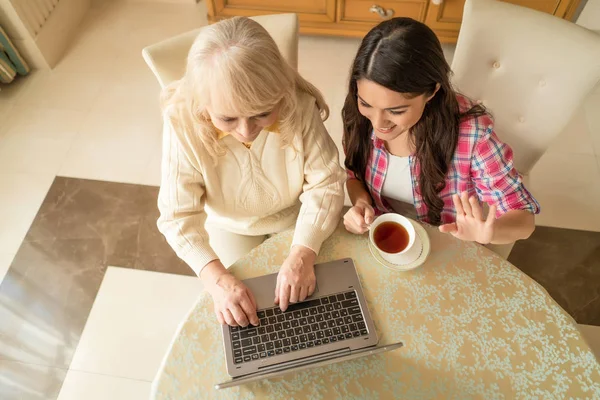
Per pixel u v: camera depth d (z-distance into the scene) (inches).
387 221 45.6
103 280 75.1
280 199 51.4
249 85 34.3
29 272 75.9
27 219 81.2
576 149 85.4
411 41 35.8
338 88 95.7
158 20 107.8
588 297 70.9
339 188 48.9
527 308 41.7
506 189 46.6
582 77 47.7
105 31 106.3
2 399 65.1
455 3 87.9
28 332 70.5
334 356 39.4
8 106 94.9
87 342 69.7
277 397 38.5
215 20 99.6
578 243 75.6
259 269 44.8
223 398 38.4
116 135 90.8
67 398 65.5
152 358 68.1
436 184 48.5
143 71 99.8
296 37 52.7
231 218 53.1
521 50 49.3
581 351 39.6
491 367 39.2
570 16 85.9
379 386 38.8
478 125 44.0
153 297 73.4
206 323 42.0
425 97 39.0
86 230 80.0
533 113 52.9
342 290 42.6
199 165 44.8
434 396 38.3
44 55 98.0
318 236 45.4
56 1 99.7
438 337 40.6
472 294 42.6
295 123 43.0
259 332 40.7
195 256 45.7
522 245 75.7
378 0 90.6
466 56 51.7
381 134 43.3
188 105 39.3
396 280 43.5
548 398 37.8
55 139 90.4
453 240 45.6
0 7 87.8
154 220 80.9
